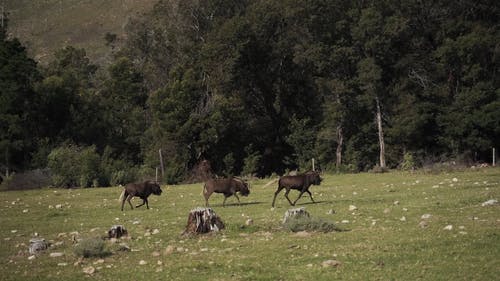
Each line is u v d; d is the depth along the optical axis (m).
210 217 18.77
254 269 13.31
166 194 38.25
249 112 72.12
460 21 60.97
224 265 13.78
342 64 63.31
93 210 29.47
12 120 60.59
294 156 70.25
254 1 77.88
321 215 21.91
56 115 67.50
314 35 65.12
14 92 61.38
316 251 14.89
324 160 64.06
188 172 58.16
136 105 79.38
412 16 63.28
